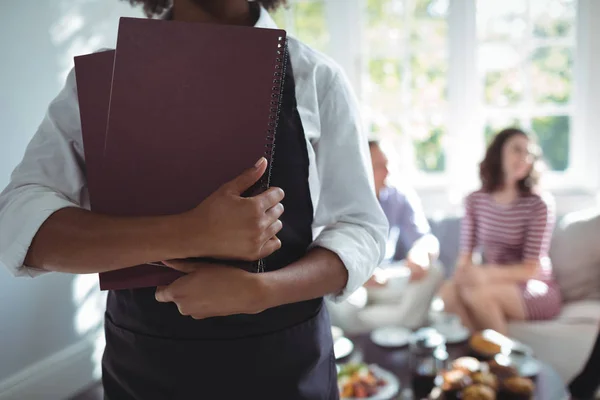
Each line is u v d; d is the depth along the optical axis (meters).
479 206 2.98
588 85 3.40
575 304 2.78
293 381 0.73
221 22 0.74
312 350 0.74
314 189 0.77
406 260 2.84
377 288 2.77
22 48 2.14
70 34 2.38
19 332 2.17
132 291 0.72
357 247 0.67
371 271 0.69
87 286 2.51
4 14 2.05
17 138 2.13
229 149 0.56
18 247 0.57
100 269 0.55
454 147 3.55
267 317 0.71
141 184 0.57
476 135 3.55
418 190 3.59
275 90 0.56
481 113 3.54
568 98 3.47
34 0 2.19
